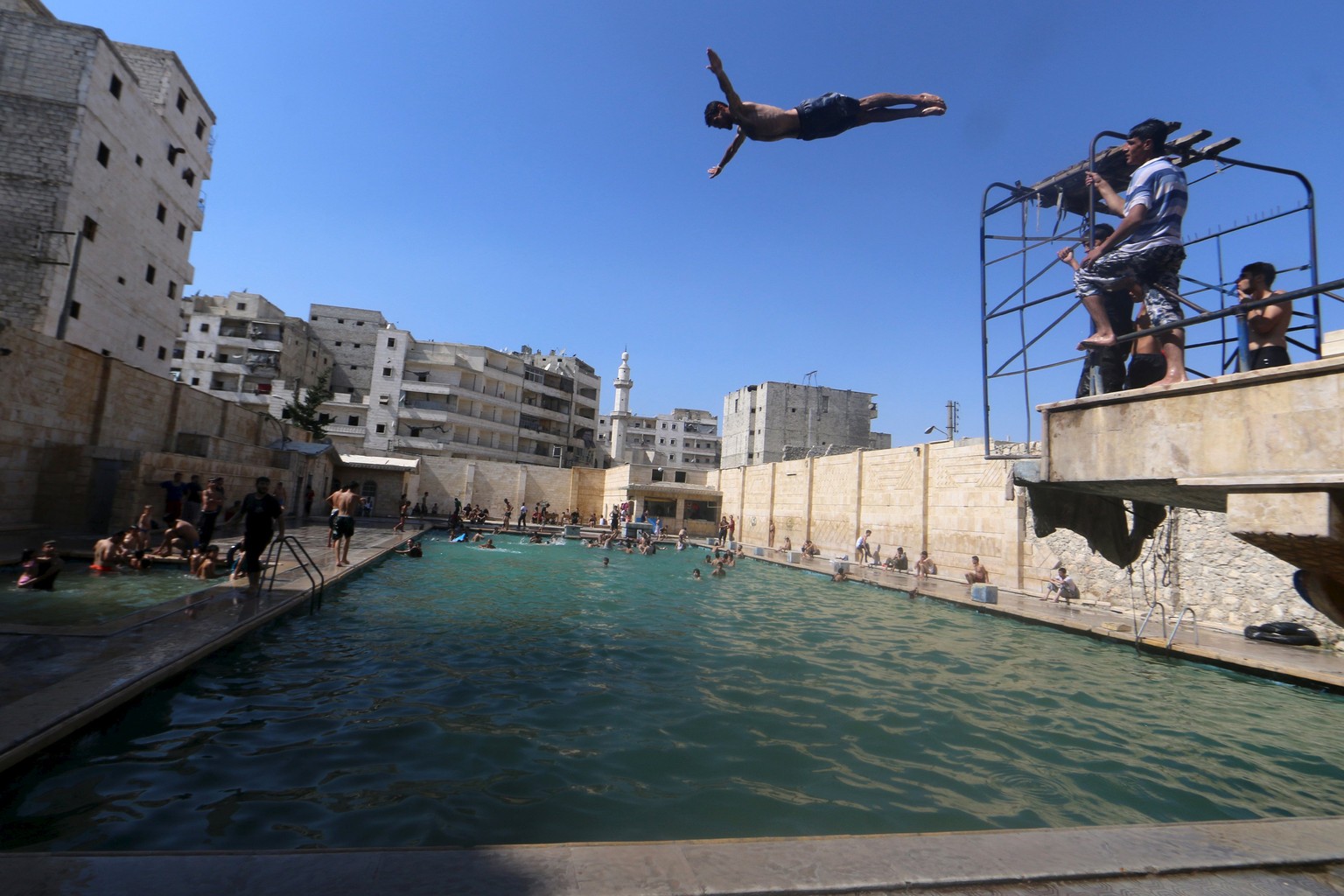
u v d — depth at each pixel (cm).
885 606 1731
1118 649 1227
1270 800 573
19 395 1514
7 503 1491
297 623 1015
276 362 5594
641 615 1397
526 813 455
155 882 238
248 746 540
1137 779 604
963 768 603
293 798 452
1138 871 285
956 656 1117
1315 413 277
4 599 902
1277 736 752
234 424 2738
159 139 3175
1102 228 484
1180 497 375
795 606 1655
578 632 1156
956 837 310
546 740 604
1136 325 453
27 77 2578
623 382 6625
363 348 6712
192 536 1413
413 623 1119
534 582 1847
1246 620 1344
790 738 655
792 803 501
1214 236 494
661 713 709
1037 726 746
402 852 267
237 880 241
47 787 443
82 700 517
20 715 479
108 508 1609
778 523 3794
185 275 3497
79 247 2419
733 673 918
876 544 2759
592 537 3725
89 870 243
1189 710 842
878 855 288
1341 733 769
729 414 6819
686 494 4538
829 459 3266
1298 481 277
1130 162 441
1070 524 494
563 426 7306
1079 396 451
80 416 1734
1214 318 341
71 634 719
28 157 2539
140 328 3133
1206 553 1465
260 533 1090
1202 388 324
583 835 427
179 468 1820
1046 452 411
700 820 462
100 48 2683
